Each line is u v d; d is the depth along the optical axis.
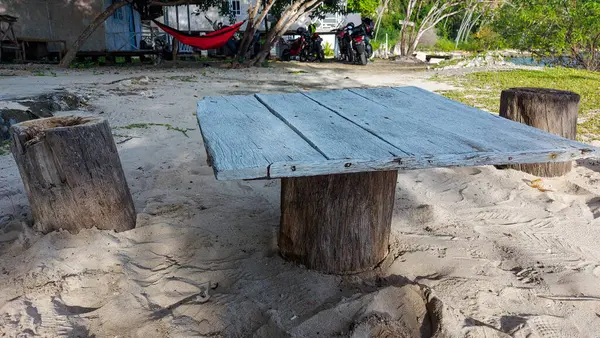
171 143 4.60
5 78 8.59
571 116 3.81
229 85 8.50
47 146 2.44
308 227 2.31
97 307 2.10
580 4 12.89
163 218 2.92
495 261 2.48
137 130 5.03
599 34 12.66
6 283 2.19
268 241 2.67
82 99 6.33
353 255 2.31
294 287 2.21
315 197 2.25
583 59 13.53
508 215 3.04
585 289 2.21
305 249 2.35
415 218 2.96
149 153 4.28
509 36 14.09
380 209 2.31
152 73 10.51
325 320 1.93
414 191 3.45
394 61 17.45
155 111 6.01
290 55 16.58
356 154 1.58
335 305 2.00
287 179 2.35
